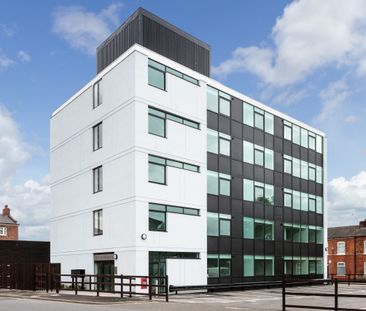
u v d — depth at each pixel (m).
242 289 31.75
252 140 34.91
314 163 42.09
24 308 16.58
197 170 29.94
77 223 31.69
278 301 21.73
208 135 31.08
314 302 21.31
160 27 31.67
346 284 42.16
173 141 28.44
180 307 17.09
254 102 35.53
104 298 20.91
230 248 31.53
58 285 24.95
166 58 28.81
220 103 32.47
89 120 31.27
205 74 34.69
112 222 27.66
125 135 27.11
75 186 32.44
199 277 28.45
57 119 36.12
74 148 33.06
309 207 40.56
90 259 29.62
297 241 38.38
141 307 17.08
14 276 28.58
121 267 26.33
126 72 27.52
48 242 45.22
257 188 34.75
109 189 28.28
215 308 16.73
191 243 28.58
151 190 26.61
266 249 34.81
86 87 32.06
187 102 29.77
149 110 27.28
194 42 34.16
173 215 27.67
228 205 31.91
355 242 58.38
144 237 25.67
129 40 31.47
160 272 26.41
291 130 39.50
